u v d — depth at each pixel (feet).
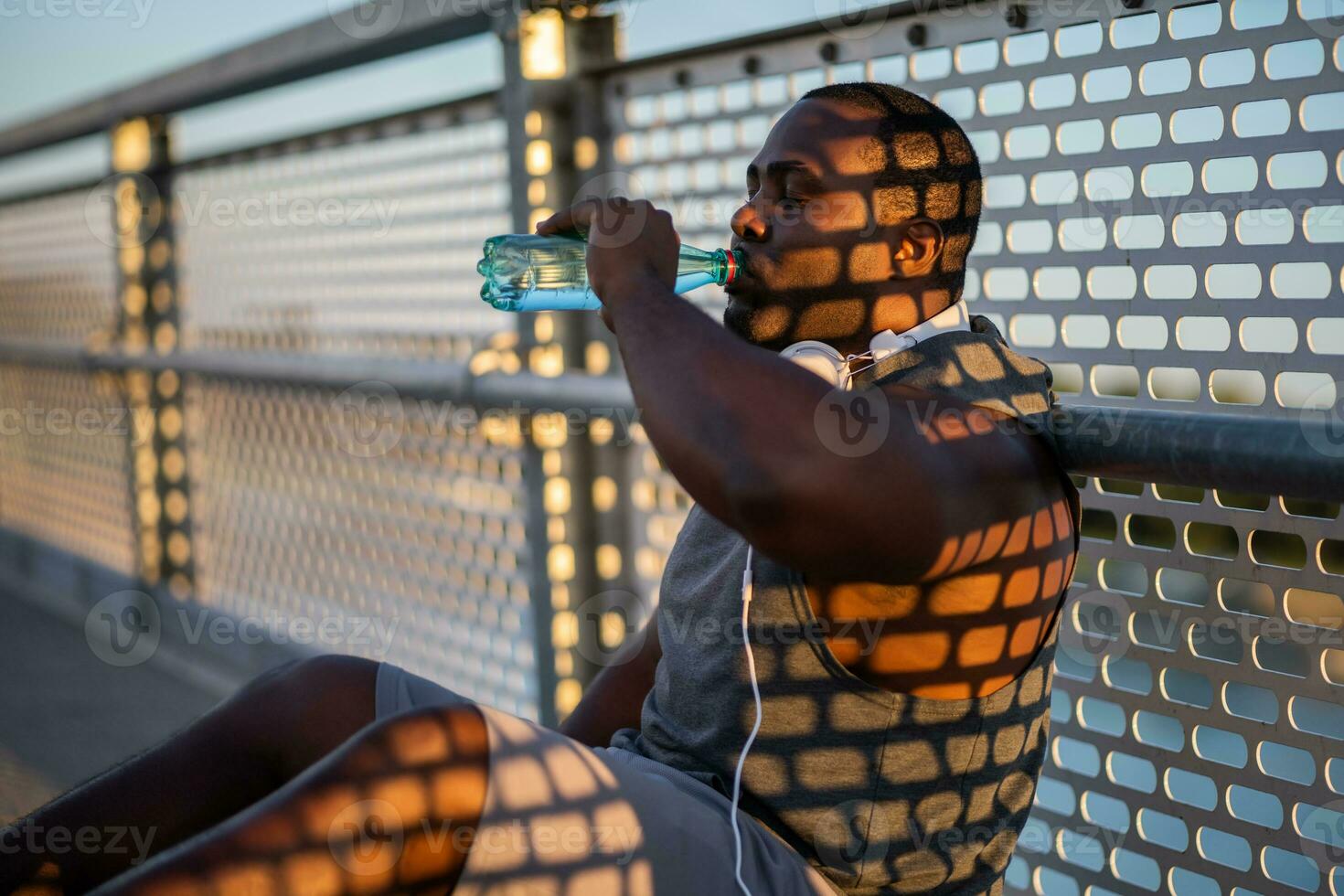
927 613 4.27
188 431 13.75
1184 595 5.43
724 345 4.10
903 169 4.83
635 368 4.18
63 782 10.29
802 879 4.33
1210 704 5.34
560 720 8.69
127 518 15.03
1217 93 5.10
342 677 4.96
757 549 4.12
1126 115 5.41
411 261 10.02
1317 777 4.98
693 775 4.59
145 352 13.26
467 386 8.62
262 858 3.73
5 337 18.40
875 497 3.84
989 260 6.02
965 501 4.01
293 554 12.18
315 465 11.63
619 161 8.04
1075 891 6.01
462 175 9.35
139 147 13.44
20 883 4.48
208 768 4.80
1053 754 6.02
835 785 4.39
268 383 11.07
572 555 8.61
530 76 8.11
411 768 3.92
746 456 3.87
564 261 5.92
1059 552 4.48
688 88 7.49
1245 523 5.14
